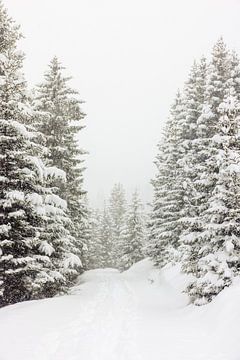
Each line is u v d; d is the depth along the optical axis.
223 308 12.06
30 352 8.91
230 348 9.43
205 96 25.86
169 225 29.91
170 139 32.22
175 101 32.91
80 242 28.97
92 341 10.19
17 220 15.51
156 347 9.82
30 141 16.55
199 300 15.38
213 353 9.30
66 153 23.30
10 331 10.66
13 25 16.80
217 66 26.17
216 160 16.16
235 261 15.02
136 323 13.06
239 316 10.81
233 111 16.45
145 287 28.42
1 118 15.35
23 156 15.41
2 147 15.32
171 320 13.81
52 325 11.74
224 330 10.66
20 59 16.72
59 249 20.02
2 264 15.32
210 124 25.12
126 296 22.69
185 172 28.28
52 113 22.48
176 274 26.06
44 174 15.95
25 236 16.30
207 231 15.76
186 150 29.88
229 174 15.39
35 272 16.50
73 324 12.20
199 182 16.88
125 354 9.14
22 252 16.19
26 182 16.03
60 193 23.84
